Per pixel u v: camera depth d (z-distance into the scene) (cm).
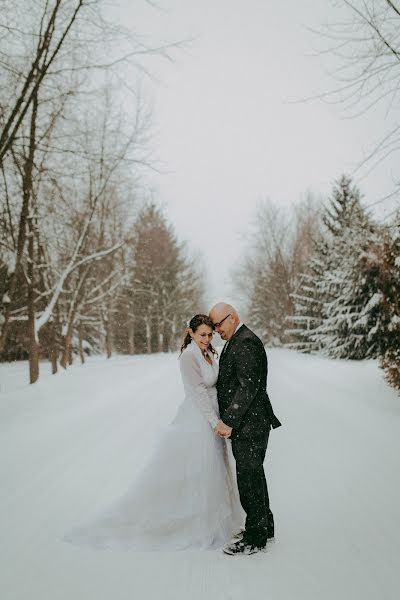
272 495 391
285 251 4194
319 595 239
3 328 1135
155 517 300
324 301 2888
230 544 291
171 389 1094
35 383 1191
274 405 826
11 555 289
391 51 573
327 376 1230
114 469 472
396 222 733
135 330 4781
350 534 314
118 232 2292
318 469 458
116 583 254
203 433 311
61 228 1750
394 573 262
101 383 1231
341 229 2952
